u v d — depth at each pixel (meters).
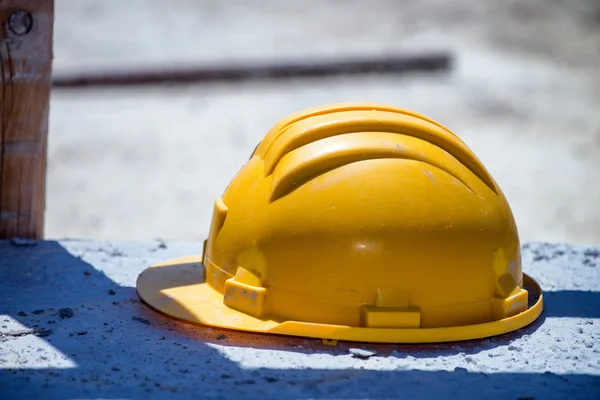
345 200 5.88
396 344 6.00
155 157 19.47
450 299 5.96
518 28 33.31
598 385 5.54
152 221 15.64
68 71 25.16
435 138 6.27
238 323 5.98
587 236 15.63
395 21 33.53
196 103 23.86
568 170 19.50
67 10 32.62
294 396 5.24
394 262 5.83
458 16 34.28
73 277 7.37
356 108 6.48
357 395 5.27
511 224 6.38
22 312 6.44
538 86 26.66
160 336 6.09
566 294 7.40
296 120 6.42
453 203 6.00
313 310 5.92
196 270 7.11
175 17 32.69
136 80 25.70
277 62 26.75
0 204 8.34
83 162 18.91
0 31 7.84
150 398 5.15
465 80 26.80
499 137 21.80
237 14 33.62
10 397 5.08
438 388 5.39
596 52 31.23
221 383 5.37
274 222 6.00
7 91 8.00
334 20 33.38
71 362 5.62
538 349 6.09
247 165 6.56
